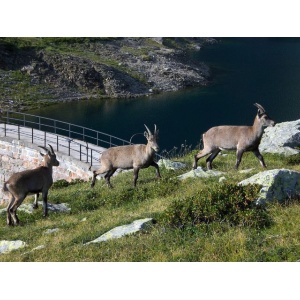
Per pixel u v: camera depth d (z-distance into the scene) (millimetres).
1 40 87438
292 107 73938
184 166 25766
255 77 94375
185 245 13758
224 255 12820
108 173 24156
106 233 15992
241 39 138625
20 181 20359
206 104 76875
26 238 18156
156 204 18828
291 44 131500
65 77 83688
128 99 80438
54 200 23781
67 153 34406
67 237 17109
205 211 15164
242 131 21750
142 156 22781
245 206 15305
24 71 83125
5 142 37906
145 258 13609
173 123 67250
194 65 100000
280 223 14086
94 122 68312
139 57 95188
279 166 22562
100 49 96312
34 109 74250
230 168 23000
